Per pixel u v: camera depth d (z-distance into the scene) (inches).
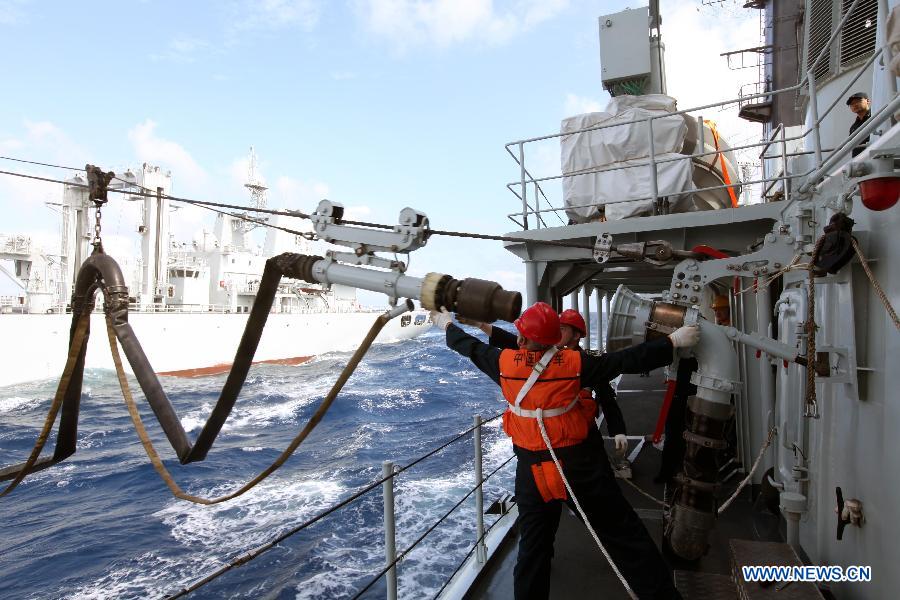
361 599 303.4
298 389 1219.2
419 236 83.7
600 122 241.1
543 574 109.4
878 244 100.2
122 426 885.8
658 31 318.3
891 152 81.8
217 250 1763.0
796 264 122.2
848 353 110.3
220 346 1470.2
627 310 153.3
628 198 231.6
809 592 104.3
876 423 101.8
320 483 538.3
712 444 123.1
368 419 876.6
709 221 203.3
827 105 253.9
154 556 397.4
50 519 493.0
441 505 404.5
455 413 917.2
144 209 1429.6
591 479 103.8
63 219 1273.4
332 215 92.5
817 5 268.1
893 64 106.4
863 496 108.0
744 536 174.1
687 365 206.4
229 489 557.3
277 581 334.3
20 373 1131.9
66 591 357.1
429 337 2637.8
